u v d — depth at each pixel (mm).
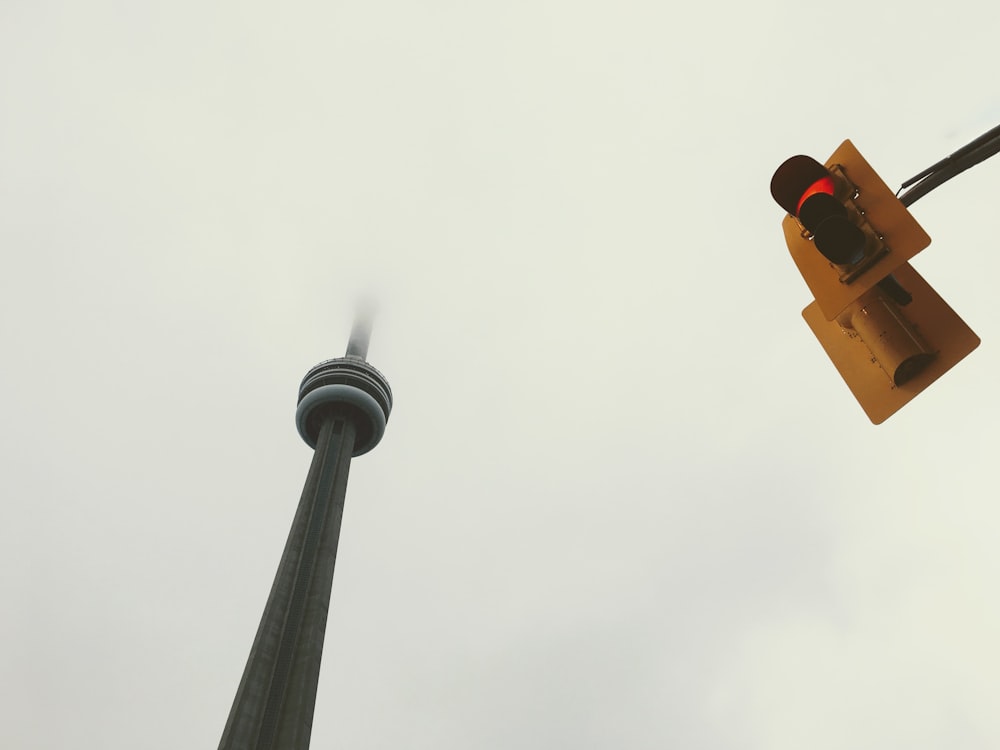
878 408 6098
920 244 5523
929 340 5891
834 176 6160
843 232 5699
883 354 6008
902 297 6023
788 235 6375
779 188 6348
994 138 6422
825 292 6020
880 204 5789
